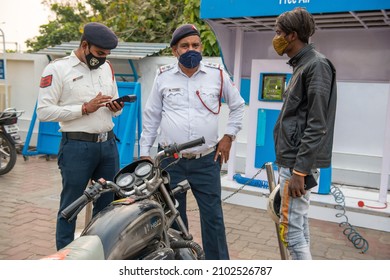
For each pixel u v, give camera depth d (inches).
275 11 169.0
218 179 124.9
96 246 72.1
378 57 198.4
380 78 199.5
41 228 171.9
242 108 130.7
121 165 245.6
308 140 97.4
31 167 280.4
